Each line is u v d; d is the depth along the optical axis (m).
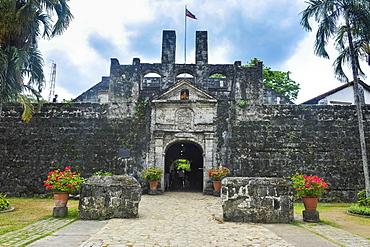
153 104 17.20
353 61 13.68
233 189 8.79
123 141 16.72
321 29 14.41
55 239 6.39
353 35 14.18
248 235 6.95
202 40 19.38
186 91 17.44
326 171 15.85
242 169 16.17
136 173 16.28
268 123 16.77
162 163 16.42
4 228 7.46
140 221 8.43
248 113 16.97
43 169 16.27
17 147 16.61
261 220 8.51
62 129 16.91
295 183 9.26
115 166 16.34
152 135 16.84
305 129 16.53
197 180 22.67
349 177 15.72
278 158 16.20
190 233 7.10
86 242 6.12
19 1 13.28
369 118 16.67
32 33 13.87
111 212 8.76
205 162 16.45
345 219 9.85
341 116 16.66
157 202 12.66
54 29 14.10
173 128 16.94
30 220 8.62
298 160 16.09
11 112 17.11
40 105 16.09
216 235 6.94
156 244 6.08
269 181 8.83
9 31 12.75
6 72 12.81
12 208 10.78
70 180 9.26
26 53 12.84
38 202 13.53
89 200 8.72
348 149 16.16
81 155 16.50
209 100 17.00
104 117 17.12
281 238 6.73
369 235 7.39
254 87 17.41
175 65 18.73
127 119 17.09
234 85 17.61
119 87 17.59
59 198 9.16
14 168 16.30
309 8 14.43
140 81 18.33
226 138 16.67
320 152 16.16
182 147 22.80
